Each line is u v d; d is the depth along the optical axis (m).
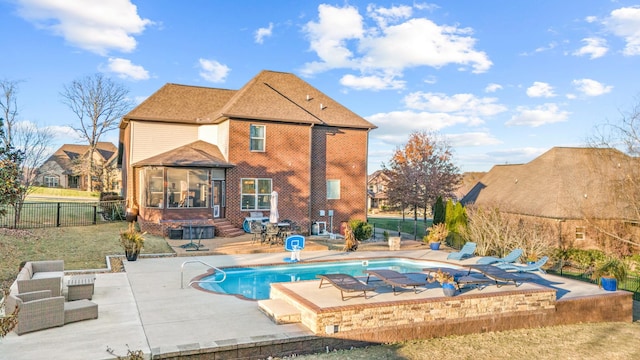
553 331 10.73
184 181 21.97
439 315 9.77
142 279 12.68
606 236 24.69
